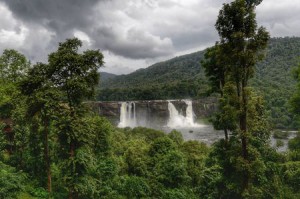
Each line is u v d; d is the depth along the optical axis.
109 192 32.56
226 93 22.81
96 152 36.19
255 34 22.09
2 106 41.22
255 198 22.75
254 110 22.77
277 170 26.34
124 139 63.22
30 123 32.34
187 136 95.69
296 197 25.83
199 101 128.25
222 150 24.75
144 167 42.81
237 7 21.72
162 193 35.53
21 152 35.31
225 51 22.70
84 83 26.05
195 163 44.47
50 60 26.64
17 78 47.22
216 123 24.91
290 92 140.62
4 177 26.39
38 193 29.59
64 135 26.42
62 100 27.58
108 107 119.81
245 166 22.11
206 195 28.77
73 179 25.95
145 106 125.12
